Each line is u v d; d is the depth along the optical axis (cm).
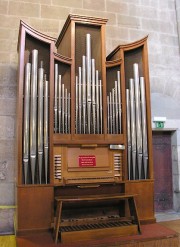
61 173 352
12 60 435
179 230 404
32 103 352
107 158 373
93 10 491
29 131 348
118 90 392
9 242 350
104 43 392
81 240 307
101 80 386
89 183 353
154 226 361
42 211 336
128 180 376
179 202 496
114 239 312
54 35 462
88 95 375
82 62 383
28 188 335
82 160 362
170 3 550
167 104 509
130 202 352
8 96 425
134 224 335
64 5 475
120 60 397
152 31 524
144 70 408
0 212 402
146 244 313
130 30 509
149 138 395
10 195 408
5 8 444
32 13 456
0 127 416
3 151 413
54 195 352
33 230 329
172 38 536
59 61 371
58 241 304
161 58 521
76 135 362
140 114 397
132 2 520
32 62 359
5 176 409
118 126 384
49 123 354
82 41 390
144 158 389
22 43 354
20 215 329
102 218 355
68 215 360
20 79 349
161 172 509
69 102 368
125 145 380
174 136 514
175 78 524
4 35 438
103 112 378
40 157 346
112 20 500
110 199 337
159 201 500
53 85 361
